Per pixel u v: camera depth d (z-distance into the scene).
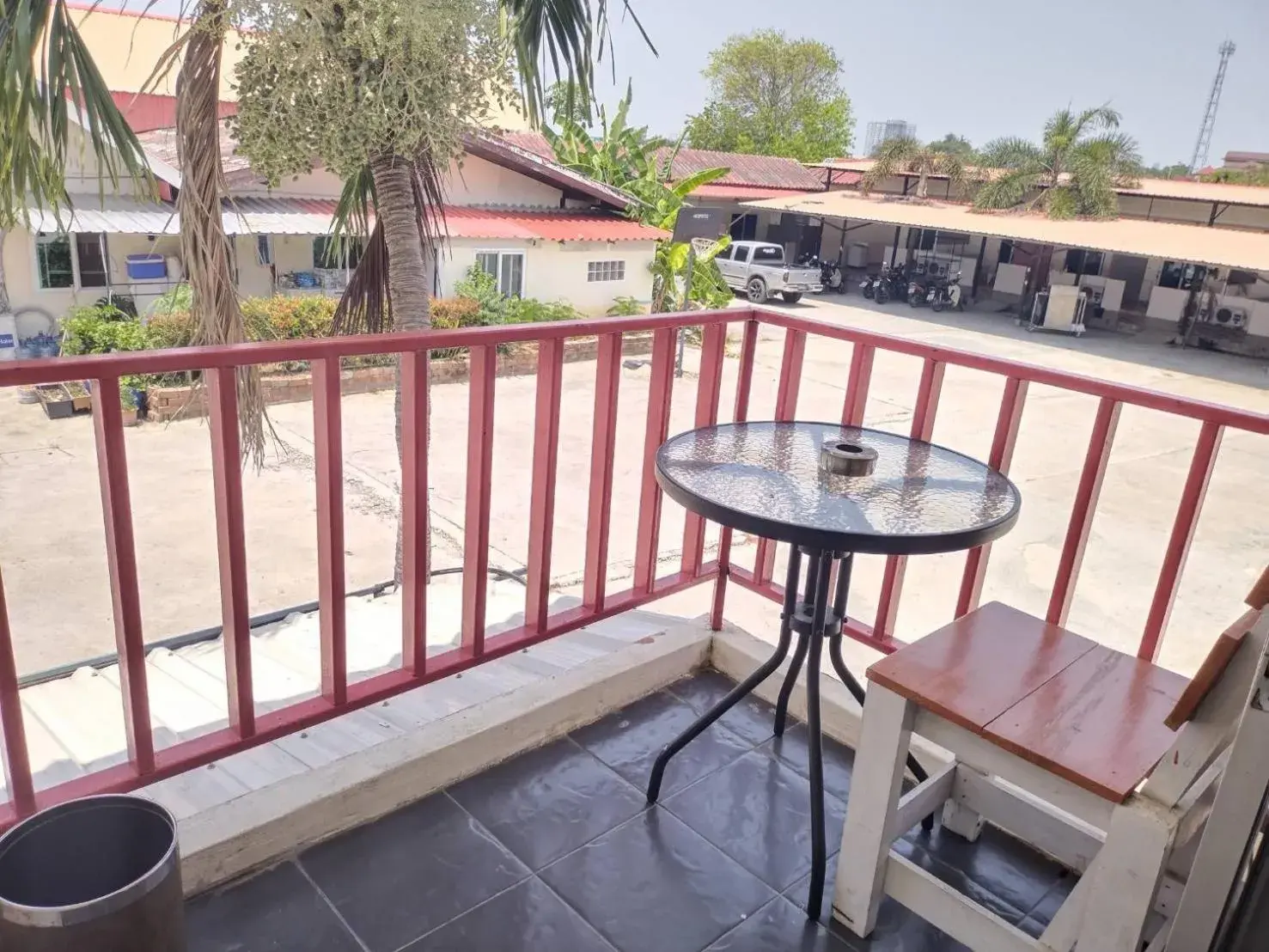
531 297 15.22
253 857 1.71
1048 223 22.17
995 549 7.90
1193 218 22.78
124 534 1.49
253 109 4.02
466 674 2.58
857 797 1.60
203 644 4.28
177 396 10.16
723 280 17.47
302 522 7.63
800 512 1.56
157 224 10.48
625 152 18.25
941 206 25.08
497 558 6.96
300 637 4.32
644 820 1.95
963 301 25.06
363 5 3.85
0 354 10.78
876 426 11.88
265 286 12.59
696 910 1.72
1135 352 19.64
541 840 1.87
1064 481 10.08
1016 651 1.63
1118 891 1.29
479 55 4.11
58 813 1.21
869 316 21.97
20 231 10.67
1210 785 1.37
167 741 2.86
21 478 8.30
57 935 1.04
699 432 2.09
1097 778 1.29
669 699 2.41
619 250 16.12
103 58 14.01
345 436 10.02
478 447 1.96
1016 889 1.80
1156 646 1.91
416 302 5.02
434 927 1.63
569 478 8.98
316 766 1.91
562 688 2.22
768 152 40.78
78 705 3.48
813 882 1.70
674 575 2.59
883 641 2.36
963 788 1.81
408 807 1.93
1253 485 10.51
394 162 4.77
